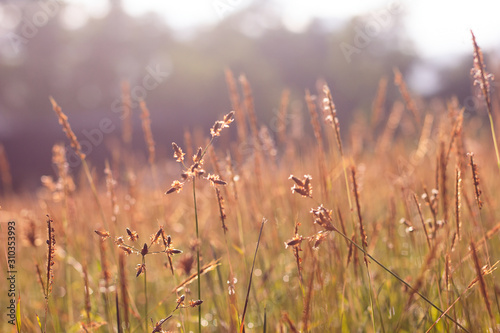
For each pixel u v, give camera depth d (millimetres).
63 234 2508
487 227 2320
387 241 2559
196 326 2467
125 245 1447
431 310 2061
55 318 2420
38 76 36812
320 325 1900
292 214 2691
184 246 2871
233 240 2758
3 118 35281
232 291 1840
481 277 1465
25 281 2938
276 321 2186
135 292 2791
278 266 2793
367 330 2080
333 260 2219
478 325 1852
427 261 1662
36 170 27422
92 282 2588
